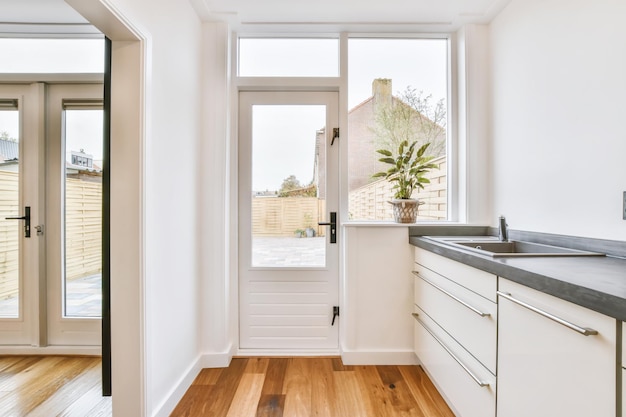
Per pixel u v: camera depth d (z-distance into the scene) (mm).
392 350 2072
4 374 1944
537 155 1675
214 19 2076
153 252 1428
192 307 1902
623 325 689
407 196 2158
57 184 2227
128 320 1334
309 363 2109
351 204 2312
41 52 2242
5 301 2227
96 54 2254
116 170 1331
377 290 2066
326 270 2291
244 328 2283
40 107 2201
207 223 2062
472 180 2172
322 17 2104
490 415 1184
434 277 1725
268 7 1980
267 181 2314
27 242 2201
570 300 801
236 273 2230
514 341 1048
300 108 2324
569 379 830
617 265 1053
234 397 1711
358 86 2340
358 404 1644
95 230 2270
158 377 1477
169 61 1607
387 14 2082
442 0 1938
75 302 2250
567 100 1473
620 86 1220
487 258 1200
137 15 1293
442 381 1610
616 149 1236
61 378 1901
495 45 2086
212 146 2070
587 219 1365
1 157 2215
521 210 1810
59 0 1909
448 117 2346
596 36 1318
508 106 1937
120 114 1332
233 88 2230
